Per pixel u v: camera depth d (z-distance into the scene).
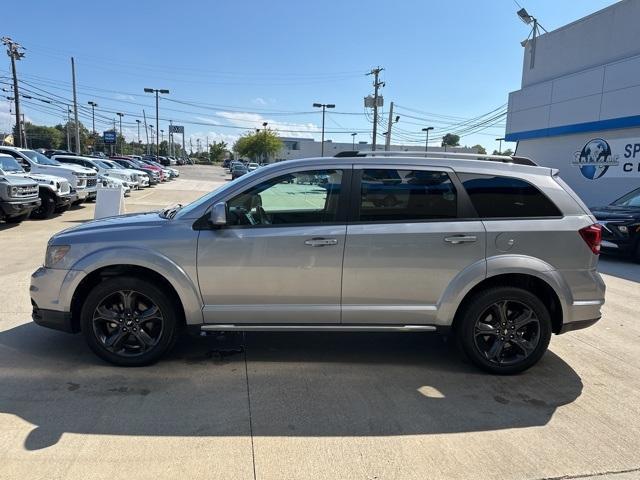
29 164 16.61
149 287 4.07
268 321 4.16
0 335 4.89
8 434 3.17
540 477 2.90
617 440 3.32
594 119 18.03
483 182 4.21
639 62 16.06
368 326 4.21
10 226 12.83
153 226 4.14
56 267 4.11
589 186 18.75
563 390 4.07
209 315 4.13
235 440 3.19
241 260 4.04
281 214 4.21
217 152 134.62
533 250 4.15
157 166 39.75
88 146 99.50
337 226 4.10
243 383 4.02
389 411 3.64
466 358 4.51
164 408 3.56
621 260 10.77
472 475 2.90
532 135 21.59
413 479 2.85
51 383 3.90
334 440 3.23
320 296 4.12
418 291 4.14
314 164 4.20
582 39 18.95
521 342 4.27
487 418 3.58
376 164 4.19
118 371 4.15
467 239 4.09
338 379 4.16
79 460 2.92
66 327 4.17
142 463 2.91
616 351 4.99
